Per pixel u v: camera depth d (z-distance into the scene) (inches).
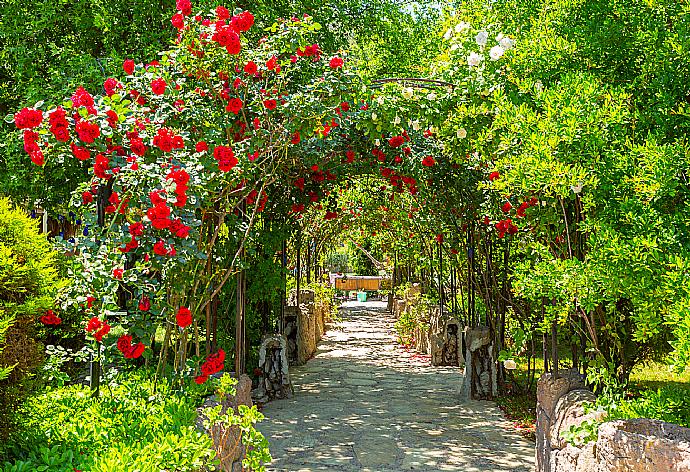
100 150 133.9
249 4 288.5
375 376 340.5
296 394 293.1
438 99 197.0
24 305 105.6
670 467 93.0
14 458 104.3
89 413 125.1
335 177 271.1
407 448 207.3
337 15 361.4
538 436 174.9
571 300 140.1
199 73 173.5
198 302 173.5
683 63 136.2
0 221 111.8
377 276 924.6
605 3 160.9
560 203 164.7
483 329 285.0
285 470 184.1
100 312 132.5
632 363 186.9
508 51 179.5
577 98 134.0
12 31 280.7
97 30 294.0
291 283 422.9
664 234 117.6
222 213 172.7
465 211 267.7
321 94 189.3
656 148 119.2
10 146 272.4
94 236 133.8
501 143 168.7
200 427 137.6
